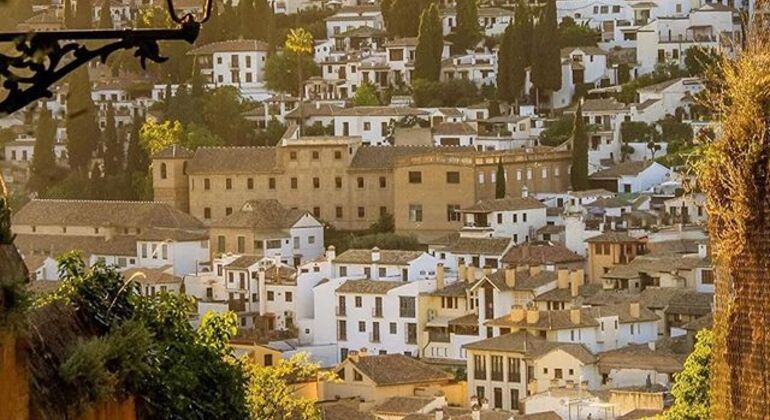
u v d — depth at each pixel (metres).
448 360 190.25
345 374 164.12
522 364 171.50
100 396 25.88
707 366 56.09
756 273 30.69
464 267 197.62
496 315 189.62
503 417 152.50
